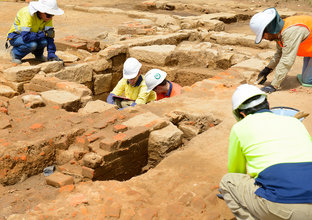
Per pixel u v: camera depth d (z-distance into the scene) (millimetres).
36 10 6328
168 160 3900
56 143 4137
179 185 3426
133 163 4184
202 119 4969
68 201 3123
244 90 2688
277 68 5852
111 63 8367
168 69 8461
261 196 2377
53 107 5199
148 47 8836
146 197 3230
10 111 5059
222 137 4453
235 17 12953
